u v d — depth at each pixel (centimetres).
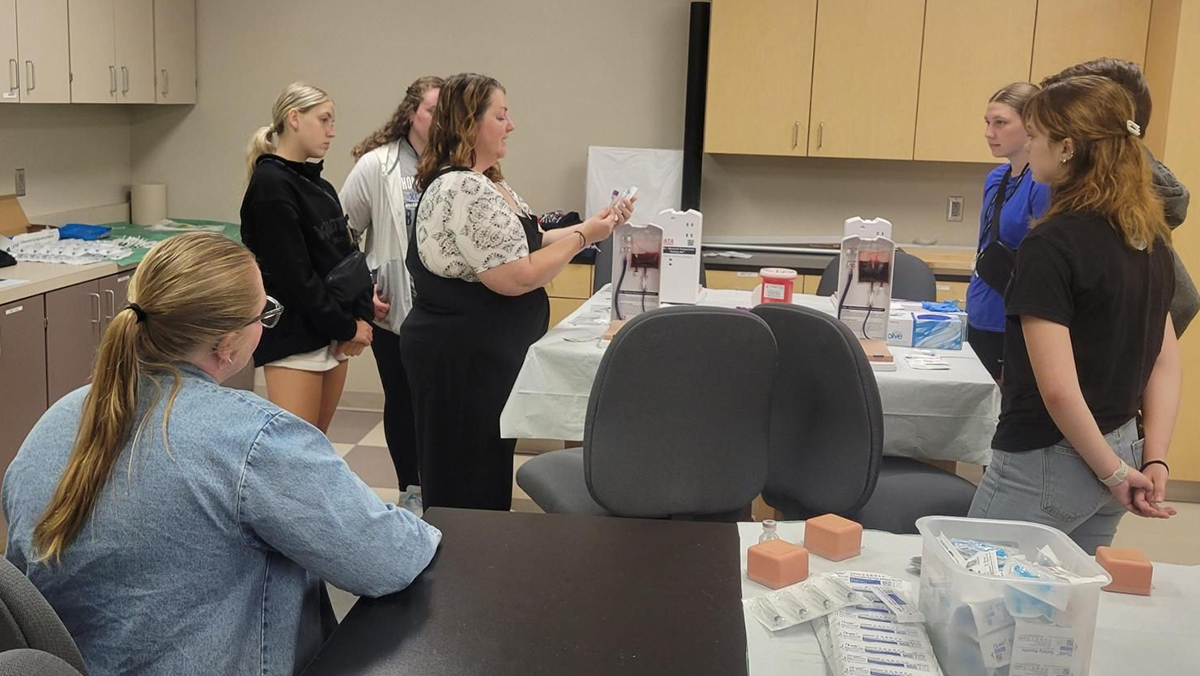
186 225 520
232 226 521
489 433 292
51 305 359
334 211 317
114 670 134
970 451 269
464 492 297
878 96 470
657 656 132
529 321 292
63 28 412
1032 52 459
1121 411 190
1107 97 181
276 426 137
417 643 134
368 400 530
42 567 133
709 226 529
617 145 520
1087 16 452
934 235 519
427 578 152
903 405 269
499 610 143
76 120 490
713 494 232
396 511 150
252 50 524
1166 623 143
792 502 258
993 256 321
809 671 130
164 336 137
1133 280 184
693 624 141
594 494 229
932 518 145
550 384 280
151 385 137
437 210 275
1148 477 191
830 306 344
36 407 354
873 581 149
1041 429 191
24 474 138
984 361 360
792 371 244
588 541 167
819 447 239
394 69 521
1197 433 418
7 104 440
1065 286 182
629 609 144
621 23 511
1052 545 141
